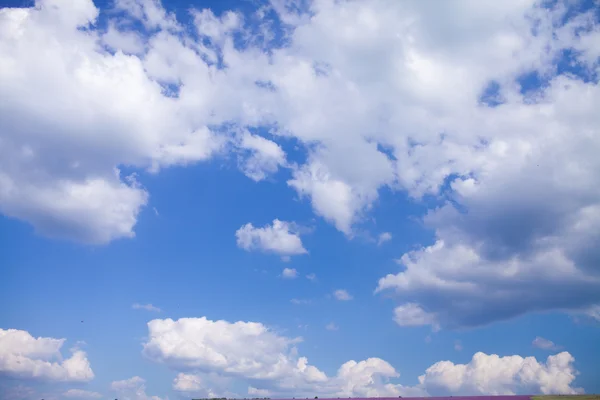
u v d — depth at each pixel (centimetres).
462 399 17512
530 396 17488
